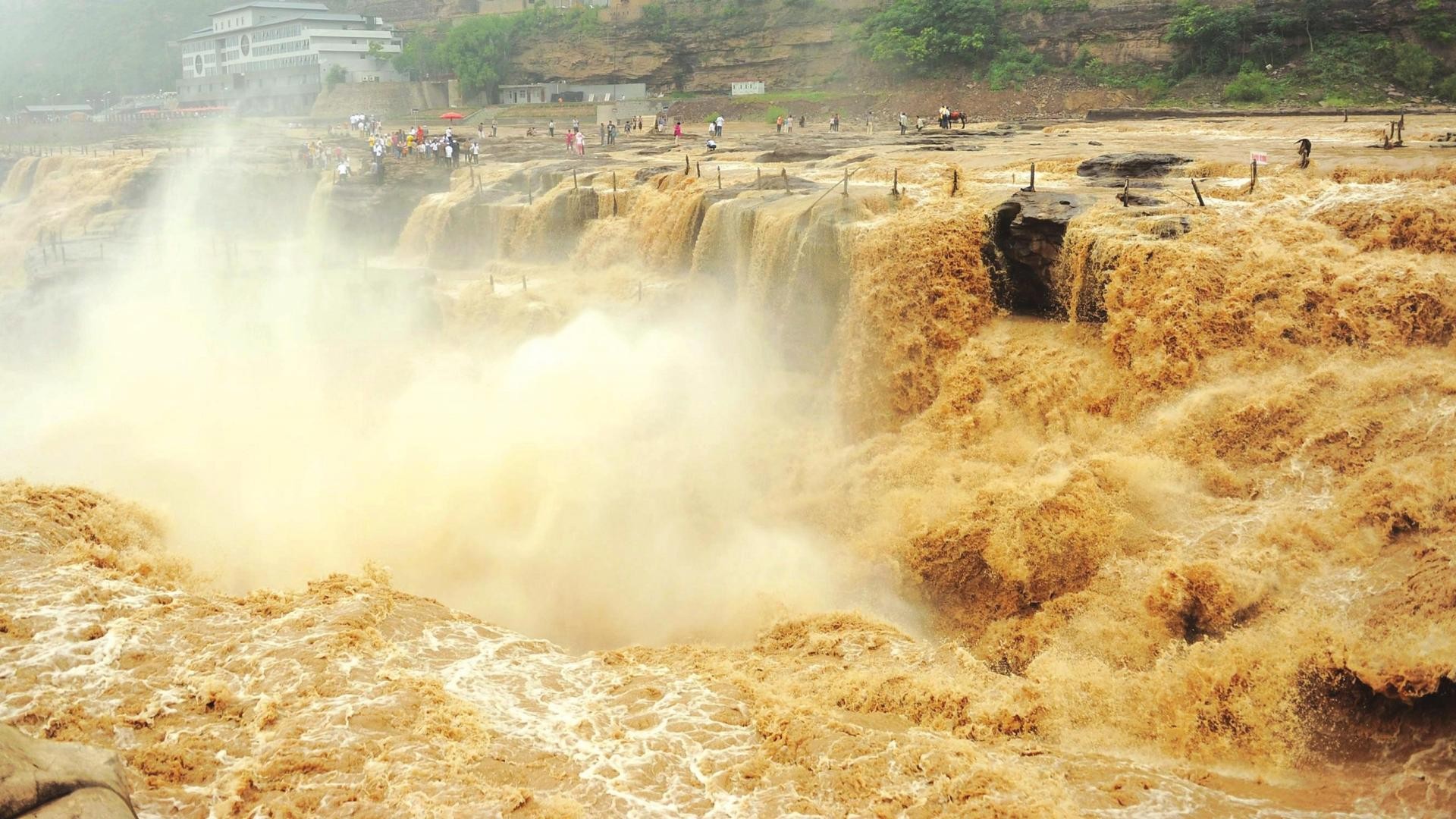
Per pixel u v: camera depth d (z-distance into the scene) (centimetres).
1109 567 1672
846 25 8838
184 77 12838
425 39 10794
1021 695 1362
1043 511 1795
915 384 2338
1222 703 1288
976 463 2033
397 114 9975
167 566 1702
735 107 8569
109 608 1448
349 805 1084
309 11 11938
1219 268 1973
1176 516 1695
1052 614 1661
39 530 1672
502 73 10262
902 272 2362
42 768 954
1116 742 1277
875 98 8125
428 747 1183
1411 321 1784
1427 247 1922
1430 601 1284
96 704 1229
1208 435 1791
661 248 3316
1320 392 1753
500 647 1470
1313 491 1623
